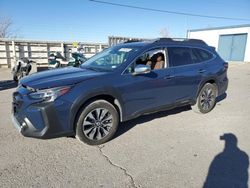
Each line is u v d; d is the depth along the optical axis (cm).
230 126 502
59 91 352
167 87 481
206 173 321
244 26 2469
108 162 346
